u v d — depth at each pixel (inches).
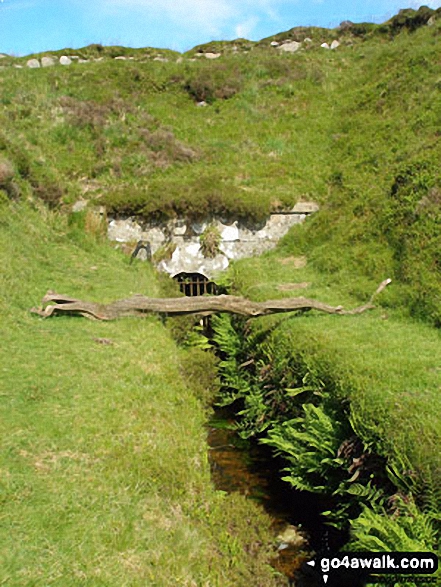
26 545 123.3
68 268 399.5
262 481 251.8
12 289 307.1
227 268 490.9
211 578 137.3
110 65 761.0
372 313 291.9
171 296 425.4
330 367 212.1
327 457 199.9
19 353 235.0
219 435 301.9
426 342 231.1
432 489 134.4
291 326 280.7
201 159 588.4
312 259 424.2
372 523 141.9
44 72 743.1
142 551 132.5
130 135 607.8
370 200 410.9
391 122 530.9
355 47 829.8
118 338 281.9
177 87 735.1
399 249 334.3
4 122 565.6
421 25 804.6
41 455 162.2
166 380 248.7
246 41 885.2
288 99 700.0
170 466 177.0
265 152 598.2
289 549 198.2
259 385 297.9
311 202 506.3
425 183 347.3
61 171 540.7
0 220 388.8
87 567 121.1
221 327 382.6
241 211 485.4
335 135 593.9
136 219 498.3
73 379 217.5
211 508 179.5
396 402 166.7
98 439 177.8
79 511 139.4
